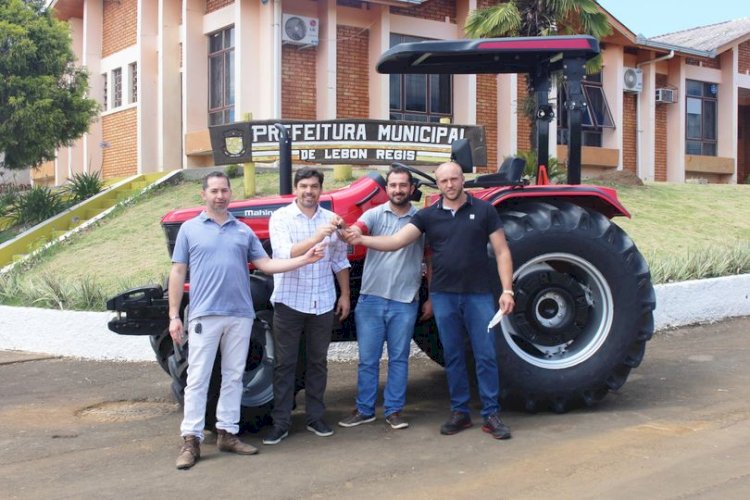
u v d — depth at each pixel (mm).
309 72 16188
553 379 5742
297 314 5352
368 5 16672
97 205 15062
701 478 4395
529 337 5859
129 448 5430
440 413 6020
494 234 5398
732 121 23781
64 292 9602
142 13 17859
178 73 17719
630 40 20438
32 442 5641
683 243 11961
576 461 4754
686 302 9258
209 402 5352
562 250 5809
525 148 18812
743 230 12961
